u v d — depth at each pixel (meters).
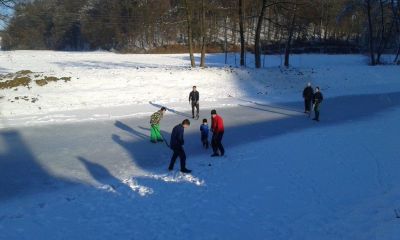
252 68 34.56
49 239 8.65
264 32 75.62
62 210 10.23
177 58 56.19
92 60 50.31
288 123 21.38
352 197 10.70
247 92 30.64
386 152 15.16
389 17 58.88
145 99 26.33
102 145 16.62
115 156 15.16
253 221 9.44
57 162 14.38
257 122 21.56
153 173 13.25
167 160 14.74
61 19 88.69
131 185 12.01
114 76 27.72
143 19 76.88
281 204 10.42
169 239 8.60
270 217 9.63
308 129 19.89
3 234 8.85
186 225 9.27
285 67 36.66
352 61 56.22
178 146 13.09
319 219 9.38
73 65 43.62
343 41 78.44
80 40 91.06
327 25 76.38
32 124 20.09
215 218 9.63
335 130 19.55
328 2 71.75
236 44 74.94
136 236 8.75
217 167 13.71
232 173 13.04
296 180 12.25
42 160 14.58
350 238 8.20
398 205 9.56
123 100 25.75
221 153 15.12
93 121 21.00
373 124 20.97
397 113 24.42
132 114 22.64
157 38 77.88
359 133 18.72
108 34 82.12
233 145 16.80
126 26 79.81
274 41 73.94
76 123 20.50
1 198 11.12
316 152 15.38
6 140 17.20
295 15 39.62
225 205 10.43
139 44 78.00
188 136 18.20
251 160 14.49
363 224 8.77
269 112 24.58
